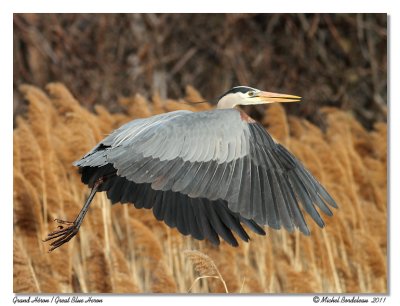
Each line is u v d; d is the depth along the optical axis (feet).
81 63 74.23
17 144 44.06
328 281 43.42
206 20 77.46
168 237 42.78
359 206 47.98
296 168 24.80
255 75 77.25
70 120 49.34
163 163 24.50
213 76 77.41
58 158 47.80
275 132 53.93
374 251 41.81
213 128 24.89
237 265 43.09
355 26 77.15
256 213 23.57
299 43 77.61
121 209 46.16
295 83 77.30
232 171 24.16
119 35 75.25
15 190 41.45
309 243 43.34
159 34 75.97
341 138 57.62
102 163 25.17
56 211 42.96
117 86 74.28
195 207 26.76
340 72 77.25
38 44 72.84
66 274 40.09
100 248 40.60
